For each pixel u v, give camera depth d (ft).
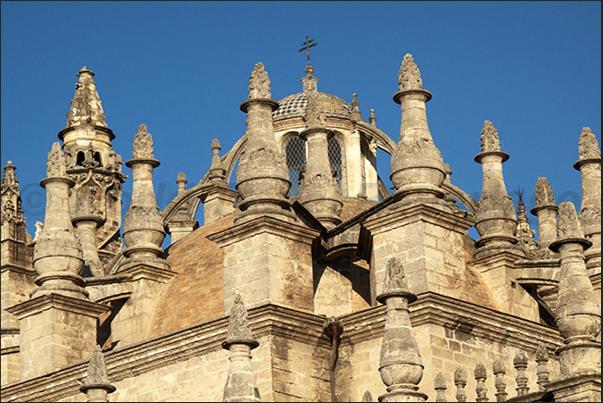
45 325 165.78
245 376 128.57
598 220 165.07
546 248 180.04
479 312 152.05
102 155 216.74
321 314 158.20
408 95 158.61
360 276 164.14
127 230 173.58
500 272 165.48
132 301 169.58
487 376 151.94
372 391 149.79
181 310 164.35
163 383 155.53
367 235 157.99
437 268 152.05
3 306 195.62
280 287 152.97
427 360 147.33
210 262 170.50
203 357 153.38
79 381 160.86
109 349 168.45
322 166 179.11
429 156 155.94
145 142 177.06
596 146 169.17
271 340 149.18
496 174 171.42
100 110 220.02
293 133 212.84
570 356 127.95
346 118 211.82
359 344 152.87
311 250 158.20
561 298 130.11
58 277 167.43
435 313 148.36
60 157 172.45
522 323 155.94
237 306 130.93
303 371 150.61
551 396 129.90
